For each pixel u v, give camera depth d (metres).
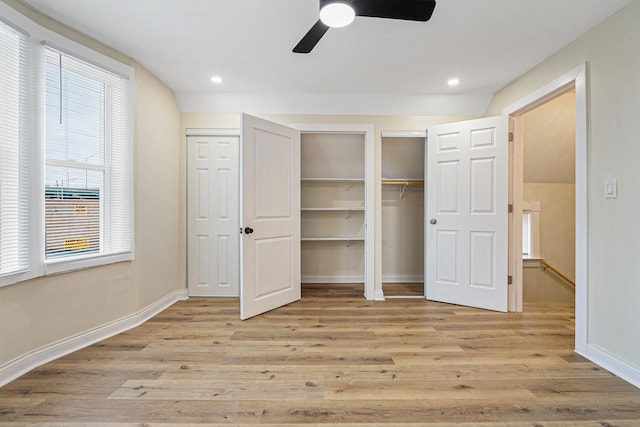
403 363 2.04
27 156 1.94
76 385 1.77
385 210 4.39
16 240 1.88
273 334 2.51
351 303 3.37
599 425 1.47
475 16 2.00
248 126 2.88
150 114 2.92
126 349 2.23
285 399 1.65
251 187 2.92
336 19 1.67
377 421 1.49
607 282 1.98
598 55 2.06
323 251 4.40
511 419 1.50
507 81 3.04
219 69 2.83
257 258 2.98
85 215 2.34
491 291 3.10
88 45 2.30
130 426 1.45
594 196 2.08
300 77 2.97
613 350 1.94
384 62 2.66
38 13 2.01
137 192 2.73
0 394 1.68
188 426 1.45
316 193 4.37
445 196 3.35
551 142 3.66
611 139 1.96
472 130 3.16
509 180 3.05
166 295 3.23
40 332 2.02
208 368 1.97
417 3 1.59
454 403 1.62
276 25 2.14
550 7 1.90
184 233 3.51
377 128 3.53
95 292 2.38
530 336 2.47
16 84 1.88
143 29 2.20
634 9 1.81
